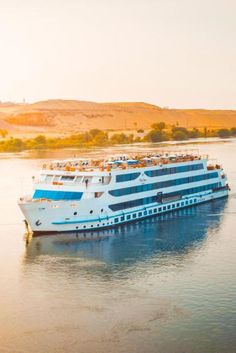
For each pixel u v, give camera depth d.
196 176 129.12
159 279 80.06
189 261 88.00
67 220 101.94
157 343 61.62
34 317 68.50
